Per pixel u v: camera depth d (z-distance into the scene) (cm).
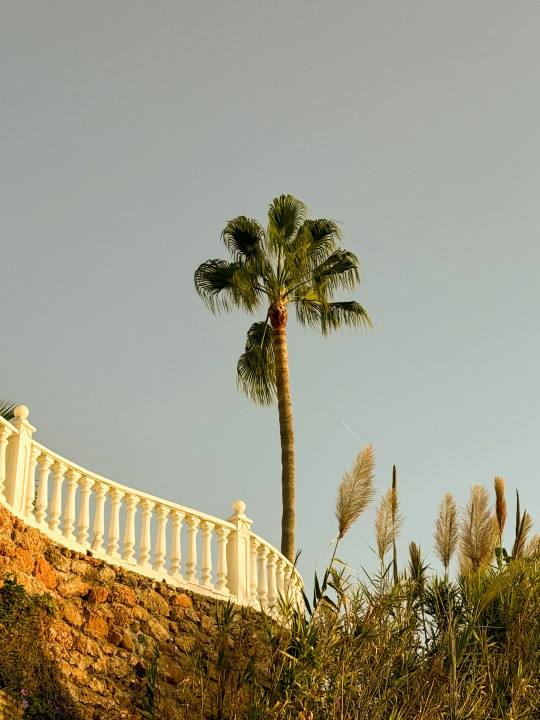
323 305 2589
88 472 1662
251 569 1845
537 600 1581
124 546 1673
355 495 1539
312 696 1365
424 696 1445
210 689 1480
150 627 1602
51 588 1509
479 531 1659
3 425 1559
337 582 1497
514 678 1448
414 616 1534
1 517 1472
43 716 1366
